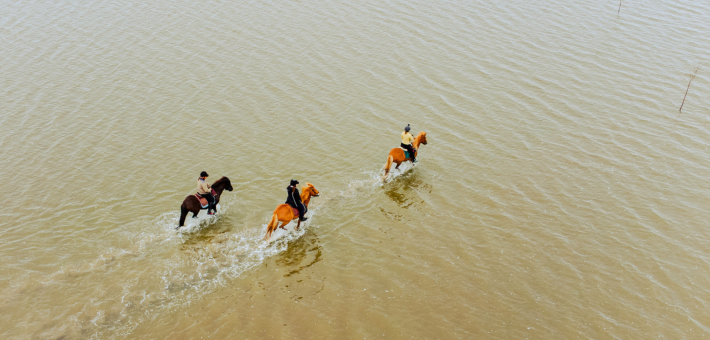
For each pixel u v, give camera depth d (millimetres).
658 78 28906
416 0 40875
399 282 15508
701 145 22953
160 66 30609
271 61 31328
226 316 14070
